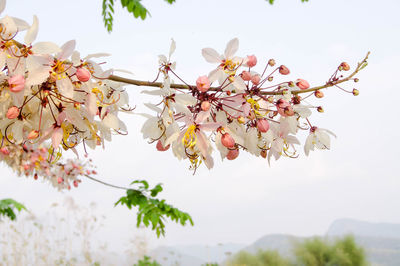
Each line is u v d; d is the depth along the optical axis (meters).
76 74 0.32
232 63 0.39
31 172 0.81
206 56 0.39
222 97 0.38
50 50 0.31
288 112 0.38
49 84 0.33
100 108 0.35
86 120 0.36
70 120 0.35
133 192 0.76
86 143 0.38
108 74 0.35
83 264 2.08
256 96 0.39
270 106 0.39
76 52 0.32
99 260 2.19
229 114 0.38
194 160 0.40
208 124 0.37
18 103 0.31
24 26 0.31
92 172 1.03
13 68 0.31
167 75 0.38
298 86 0.40
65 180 0.98
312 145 0.45
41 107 0.34
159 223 0.72
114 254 2.27
